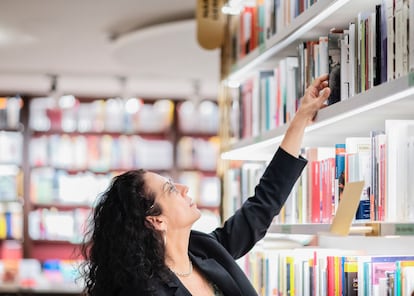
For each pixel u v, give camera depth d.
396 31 1.89
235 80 3.67
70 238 8.99
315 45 2.54
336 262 2.28
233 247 2.56
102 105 9.18
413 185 1.88
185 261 2.27
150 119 9.26
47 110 9.10
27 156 8.95
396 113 2.14
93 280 2.23
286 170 2.54
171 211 2.24
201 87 8.59
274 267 2.91
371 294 2.14
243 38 3.50
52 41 6.75
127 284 2.14
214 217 9.08
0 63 7.59
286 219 2.87
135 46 6.40
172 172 9.23
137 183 2.23
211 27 3.82
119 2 5.69
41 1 5.61
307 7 2.62
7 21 6.12
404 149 1.93
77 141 9.13
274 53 2.99
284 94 2.88
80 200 9.03
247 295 2.31
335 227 1.98
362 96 2.01
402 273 2.00
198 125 9.33
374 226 1.85
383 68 1.98
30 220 8.98
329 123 2.39
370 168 2.10
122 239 2.16
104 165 9.14
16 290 7.58
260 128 3.23
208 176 9.34
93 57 7.33
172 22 6.04
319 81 2.44
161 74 7.90
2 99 9.02
